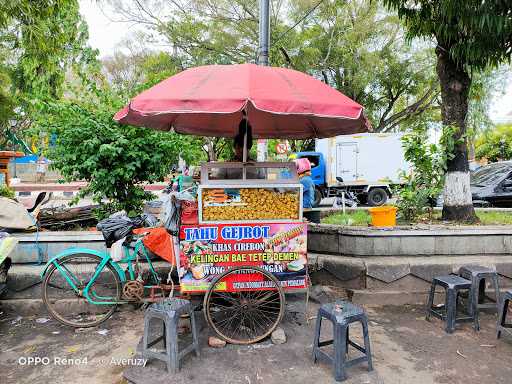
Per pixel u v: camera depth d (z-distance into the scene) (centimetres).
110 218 408
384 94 2044
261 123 524
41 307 436
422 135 600
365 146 1405
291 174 387
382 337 380
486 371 320
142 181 570
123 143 506
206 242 364
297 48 1731
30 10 525
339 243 501
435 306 441
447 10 475
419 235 486
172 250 395
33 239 465
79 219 572
